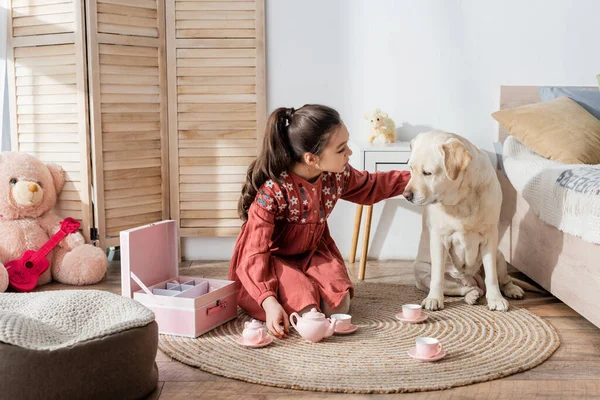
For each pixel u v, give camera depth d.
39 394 1.43
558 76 3.01
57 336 1.63
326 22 3.00
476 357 1.82
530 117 2.66
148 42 2.92
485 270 2.33
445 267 2.44
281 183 2.13
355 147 2.93
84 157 2.82
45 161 2.91
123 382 1.51
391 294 2.52
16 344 1.44
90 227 2.86
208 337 2.00
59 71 2.83
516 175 2.58
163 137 3.01
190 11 2.95
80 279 2.70
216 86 2.98
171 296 2.05
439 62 3.01
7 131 3.07
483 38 2.99
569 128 2.58
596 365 1.78
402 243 3.11
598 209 1.92
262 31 2.96
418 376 1.68
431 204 2.21
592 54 3.00
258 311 2.16
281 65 3.02
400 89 3.03
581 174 2.14
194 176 3.04
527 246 2.56
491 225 2.30
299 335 2.01
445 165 2.04
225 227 3.07
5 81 2.99
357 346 1.92
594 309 1.98
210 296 2.05
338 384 1.63
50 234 2.78
